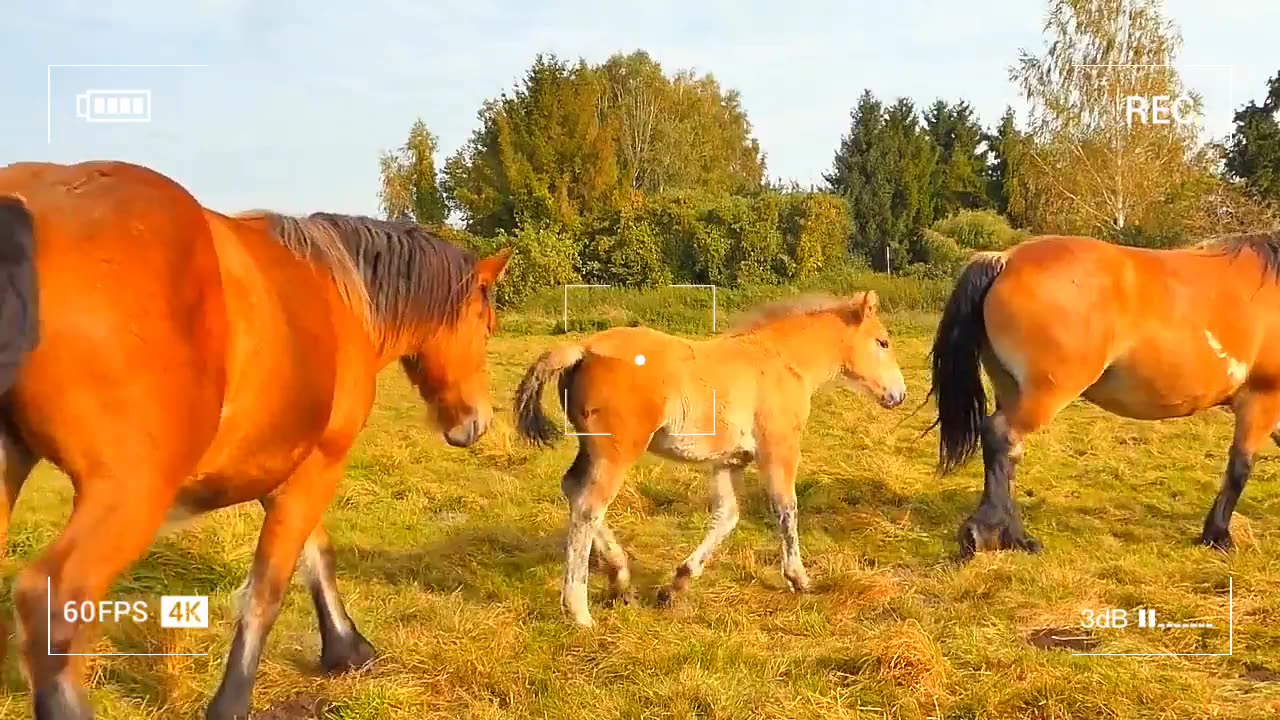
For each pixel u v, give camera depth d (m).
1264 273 6.13
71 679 2.38
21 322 2.28
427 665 4.07
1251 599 5.07
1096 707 3.79
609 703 3.75
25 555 5.18
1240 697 3.93
